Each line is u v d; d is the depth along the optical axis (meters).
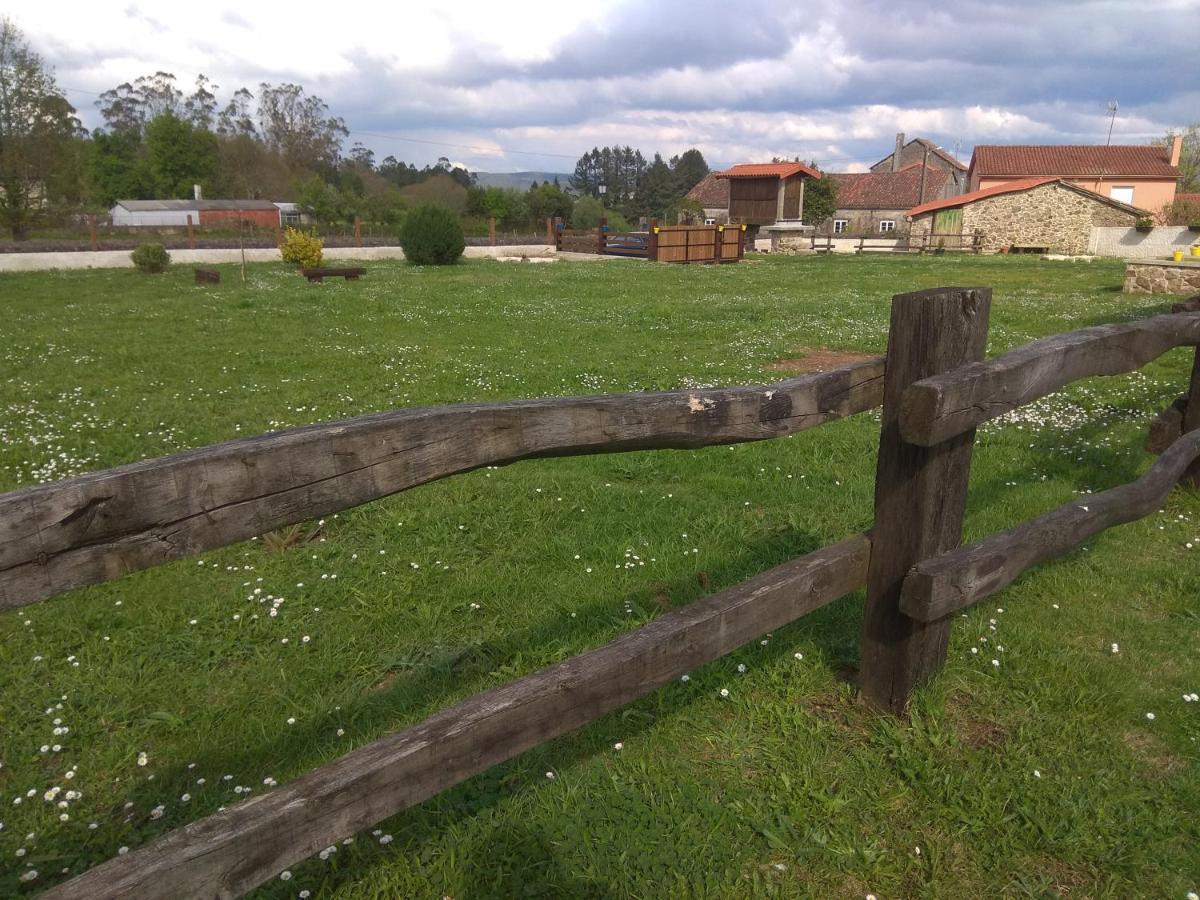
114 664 3.35
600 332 13.38
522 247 38.78
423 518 4.82
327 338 12.57
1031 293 18.94
